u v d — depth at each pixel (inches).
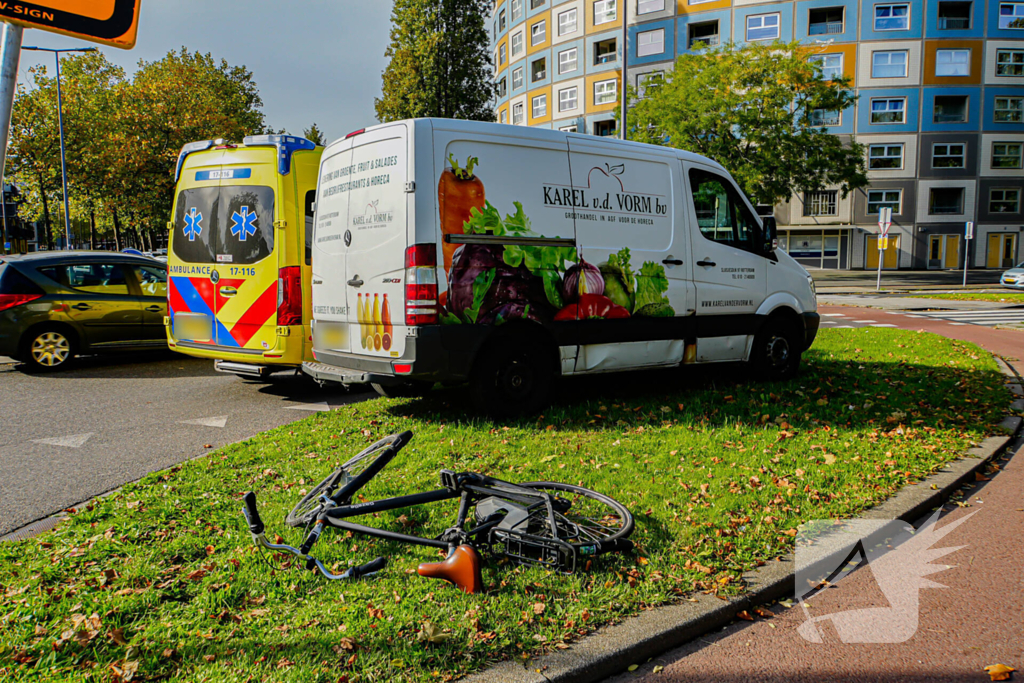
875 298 945.5
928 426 234.2
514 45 2059.5
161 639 106.9
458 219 223.3
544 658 102.8
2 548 140.3
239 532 146.4
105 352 390.6
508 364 238.7
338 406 291.3
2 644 105.3
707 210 288.2
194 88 1412.4
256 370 296.0
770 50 1030.4
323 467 191.6
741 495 167.5
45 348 374.3
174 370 385.7
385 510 147.3
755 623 120.7
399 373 222.4
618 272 258.2
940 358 388.8
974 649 111.3
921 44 1684.3
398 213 221.9
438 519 150.6
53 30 101.5
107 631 108.7
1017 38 1694.1
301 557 130.0
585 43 1838.1
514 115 2082.9
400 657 101.3
